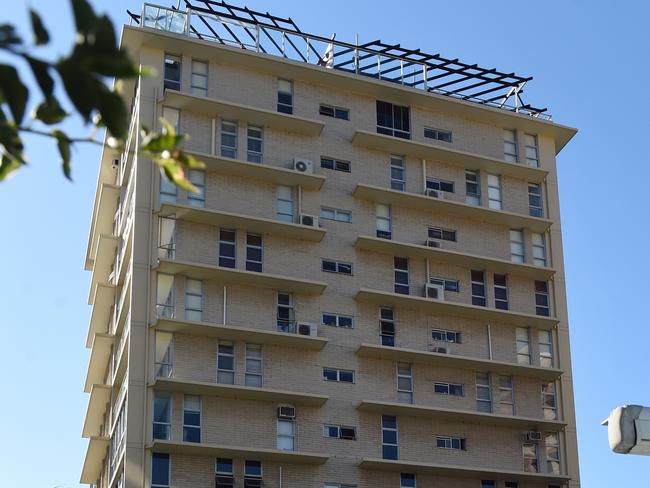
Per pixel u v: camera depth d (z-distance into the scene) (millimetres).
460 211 66750
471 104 69188
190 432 56469
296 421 58875
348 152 65625
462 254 65188
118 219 68500
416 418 61750
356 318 62250
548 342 66438
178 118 62031
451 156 67438
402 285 64250
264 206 62281
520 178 69812
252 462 57250
